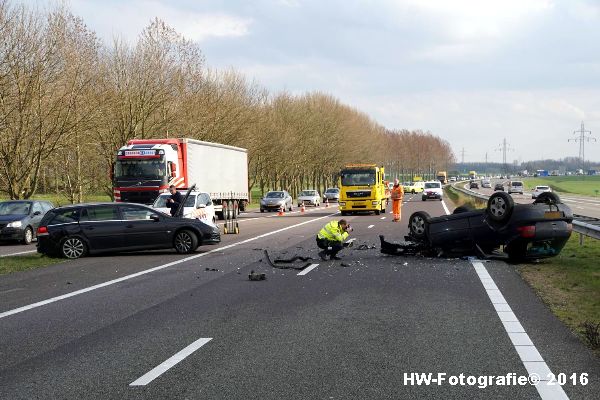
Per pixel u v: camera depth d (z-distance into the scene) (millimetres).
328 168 100188
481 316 8797
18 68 35812
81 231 17938
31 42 36375
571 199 66375
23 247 23391
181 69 50375
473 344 7234
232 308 9695
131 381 6012
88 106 39625
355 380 5926
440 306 9602
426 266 14555
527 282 11953
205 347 7273
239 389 5691
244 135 62188
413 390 5617
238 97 65500
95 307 10078
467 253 15961
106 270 14930
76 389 5805
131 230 18156
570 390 5609
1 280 13633
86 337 7949
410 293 10852
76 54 38812
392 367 6344
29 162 39594
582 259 15234
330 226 16219
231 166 43844
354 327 8195
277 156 74312
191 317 9055
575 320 8469
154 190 32219
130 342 7617
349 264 15109
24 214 25547
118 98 45531
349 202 41875
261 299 10469
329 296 10664
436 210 46219
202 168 37469
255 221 36719
